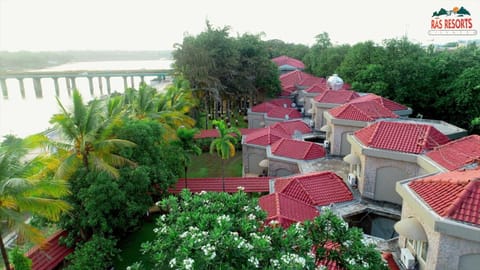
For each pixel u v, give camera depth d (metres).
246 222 12.43
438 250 12.95
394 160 20.73
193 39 48.81
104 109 27.58
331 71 71.81
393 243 17.48
